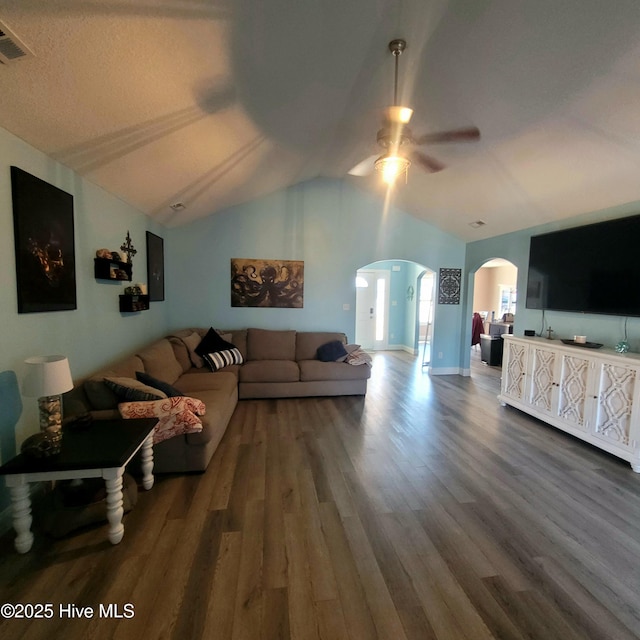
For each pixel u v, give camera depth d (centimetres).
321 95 249
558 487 245
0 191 183
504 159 311
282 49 188
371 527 199
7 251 188
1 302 184
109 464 169
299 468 264
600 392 299
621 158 260
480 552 181
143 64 170
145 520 201
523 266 445
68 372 179
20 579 158
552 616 145
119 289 324
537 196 357
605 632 139
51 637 133
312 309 518
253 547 181
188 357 404
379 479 250
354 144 360
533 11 163
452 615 145
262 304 505
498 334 687
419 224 547
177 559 172
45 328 220
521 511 217
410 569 169
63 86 169
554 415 347
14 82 159
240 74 200
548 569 171
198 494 228
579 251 354
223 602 149
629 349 313
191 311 491
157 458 248
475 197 409
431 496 231
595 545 188
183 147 267
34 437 173
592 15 159
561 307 375
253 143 300
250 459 277
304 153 368
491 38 186
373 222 528
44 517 186
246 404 414
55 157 226
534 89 214
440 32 187
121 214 327
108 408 232
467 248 566
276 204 498
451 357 589
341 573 166
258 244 498
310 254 512
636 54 170
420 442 316
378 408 407
